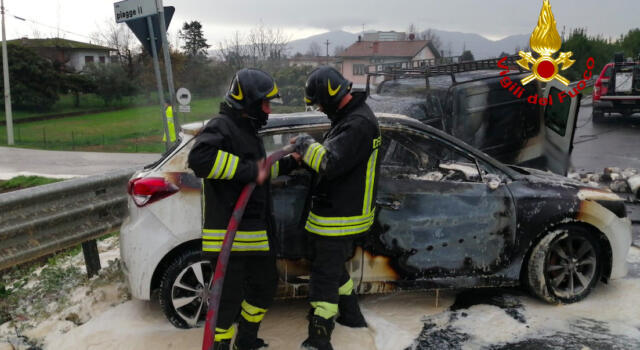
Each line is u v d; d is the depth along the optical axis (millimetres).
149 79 51469
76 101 49750
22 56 44719
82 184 4258
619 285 4035
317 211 3023
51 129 34344
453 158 3807
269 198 2938
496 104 6418
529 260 3656
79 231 4285
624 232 3779
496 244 3586
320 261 3014
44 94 45500
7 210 3777
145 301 3906
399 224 3441
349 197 2947
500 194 3566
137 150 22750
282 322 3547
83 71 50812
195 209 3348
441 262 3533
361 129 2830
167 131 7754
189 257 3385
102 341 3367
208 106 45125
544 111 6352
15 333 3574
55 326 3631
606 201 3719
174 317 3455
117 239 5695
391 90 7379
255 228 2801
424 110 6543
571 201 3617
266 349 3215
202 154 2586
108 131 32688
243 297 3088
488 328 3420
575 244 3799
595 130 13062
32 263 5188
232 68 52562
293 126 3510
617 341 3232
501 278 3625
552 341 3248
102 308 3865
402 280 3512
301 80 35156
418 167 3686
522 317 3553
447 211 3500
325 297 3004
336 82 2867
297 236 3346
